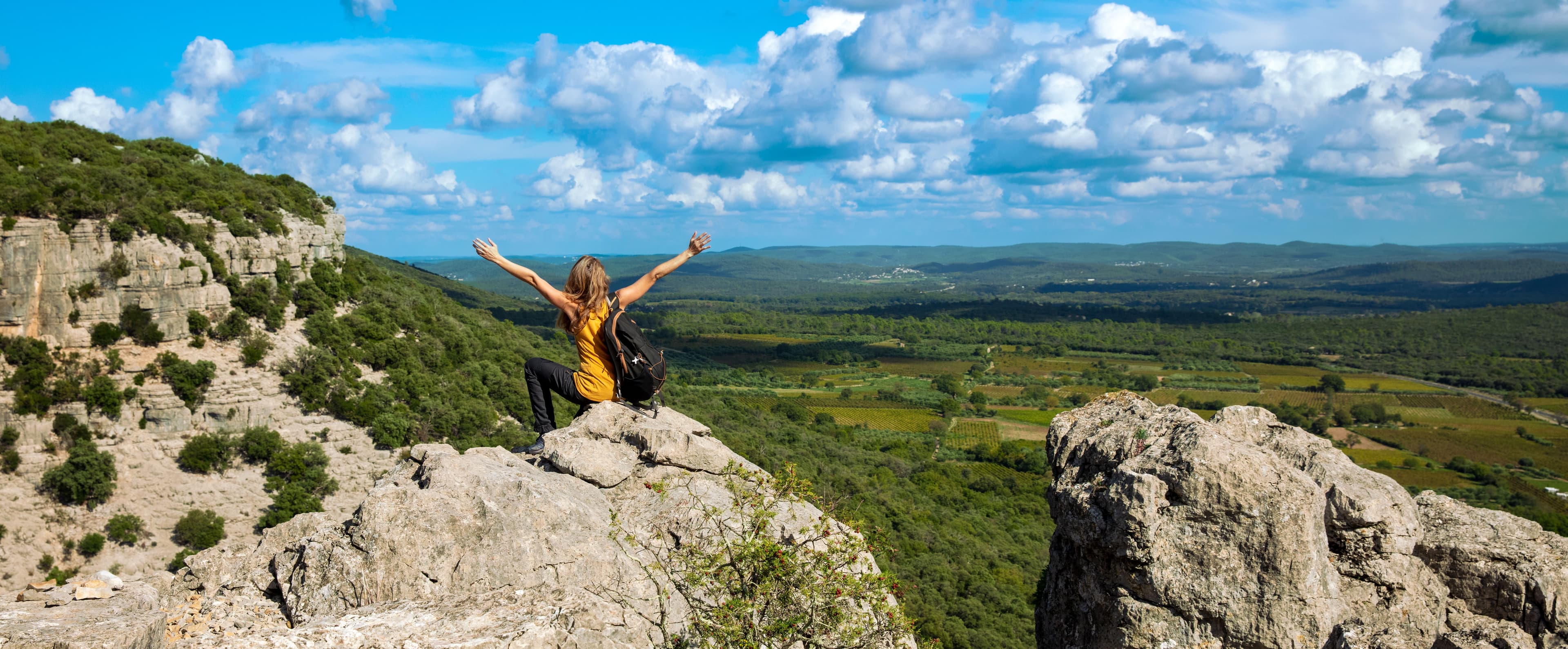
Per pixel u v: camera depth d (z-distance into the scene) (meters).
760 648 6.49
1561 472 134.50
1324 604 6.09
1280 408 185.62
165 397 65.50
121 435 63.75
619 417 9.47
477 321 122.44
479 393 86.25
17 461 59.56
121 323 66.38
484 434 78.75
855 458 109.50
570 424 9.52
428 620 5.84
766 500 8.18
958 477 108.94
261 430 68.25
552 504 7.47
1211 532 6.34
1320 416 177.00
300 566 7.30
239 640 5.38
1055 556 7.73
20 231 61.50
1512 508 109.50
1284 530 6.14
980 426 165.00
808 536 7.89
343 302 90.62
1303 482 6.29
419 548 6.97
